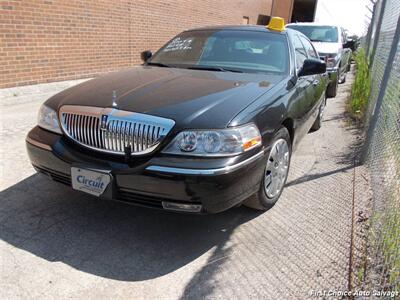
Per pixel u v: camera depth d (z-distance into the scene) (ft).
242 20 58.03
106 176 8.61
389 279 8.25
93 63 27.55
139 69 12.91
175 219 10.81
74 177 9.11
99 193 8.84
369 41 43.57
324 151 17.44
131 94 9.59
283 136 11.32
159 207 8.65
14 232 9.73
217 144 8.36
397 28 13.38
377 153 13.89
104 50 28.37
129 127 8.64
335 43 33.37
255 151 9.13
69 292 7.79
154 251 9.34
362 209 11.78
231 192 8.58
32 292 7.72
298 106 12.41
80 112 9.26
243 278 8.49
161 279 8.34
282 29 14.75
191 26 41.16
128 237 9.85
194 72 12.16
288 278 8.54
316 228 10.64
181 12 38.45
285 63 13.08
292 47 13.96
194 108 8.89
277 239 10.07
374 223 10.41
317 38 34.81
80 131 9.28
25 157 14.29
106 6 27.68
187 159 8.29
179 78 11.21
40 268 8.45
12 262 8.57
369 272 8.75
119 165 8.65
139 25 31.86
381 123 14.28
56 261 8.72
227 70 12.60
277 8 74.54
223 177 8.25
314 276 8.64
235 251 9.48
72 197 11.67
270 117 9.89
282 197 12.42
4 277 8.08
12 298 7.52
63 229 10.01
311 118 15.69
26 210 10.80
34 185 12.25
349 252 9.57
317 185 13.48
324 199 12.39
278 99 10.68
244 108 9.27
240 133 8.64
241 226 10.63
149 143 8.50
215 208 8.54
